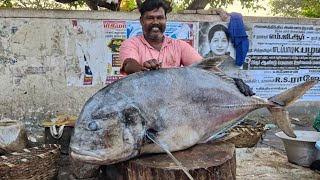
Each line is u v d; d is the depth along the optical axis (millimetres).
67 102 6160
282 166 4086
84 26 6090
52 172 3648
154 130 2342
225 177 2381
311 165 3982
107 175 2865
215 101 2598
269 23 6887
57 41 6023
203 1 8719
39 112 6059
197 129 2551
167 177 2242
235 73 6828
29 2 9023
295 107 7191
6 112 5953
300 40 7098
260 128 4664
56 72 6074
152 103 2324
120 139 2193
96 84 6250
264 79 7012
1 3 8711
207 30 6574
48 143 4418
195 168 2252
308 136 4293
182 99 2447
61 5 9078
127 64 2732
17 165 3367
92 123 2174
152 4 2912
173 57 3053
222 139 2793
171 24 6387
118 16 6180
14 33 5863
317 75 7293
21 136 4344
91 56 6172
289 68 7117
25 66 5953
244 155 4391
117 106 2219
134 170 2354
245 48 6676
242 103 2699
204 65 2666
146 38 3021
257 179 3689
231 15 6637
